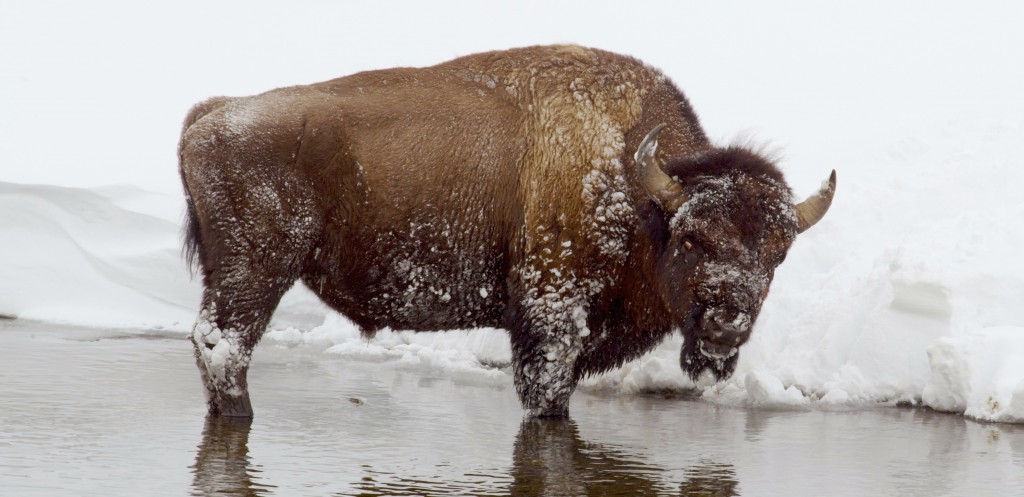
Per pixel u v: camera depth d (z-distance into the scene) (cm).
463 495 2045
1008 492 2130
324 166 2903
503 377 3722
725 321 2564
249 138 2864
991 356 3017
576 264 2906
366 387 3412
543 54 3056
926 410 3097
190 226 3022
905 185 4062
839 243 3894
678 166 2736
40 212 5362
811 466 2342
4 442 2417
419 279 2992
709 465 2342
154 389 3195
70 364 3634
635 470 2283
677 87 3116
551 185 2908
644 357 3566
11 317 5025
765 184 2658
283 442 2512
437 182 2948
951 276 3191
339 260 2958
